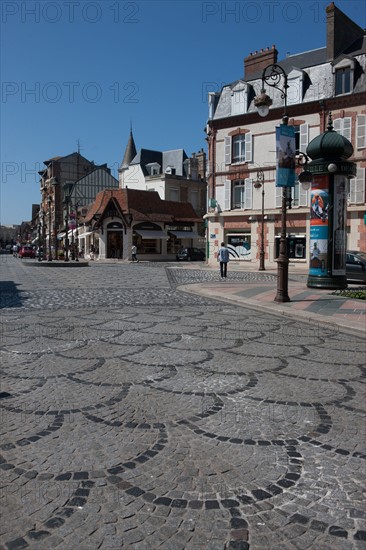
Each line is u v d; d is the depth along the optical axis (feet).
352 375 19.42
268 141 105.19
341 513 9.46
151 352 23.08
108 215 153.48
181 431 13.52
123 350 23.44
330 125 50.34
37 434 13.24
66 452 12.12
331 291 50.03
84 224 172.45
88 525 9.03
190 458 11.83
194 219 170.09
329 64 97.40
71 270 98.12
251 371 19.84
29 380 18.34
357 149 93.15
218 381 18.38
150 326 30.42
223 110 112.57
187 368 20.20
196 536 8.71
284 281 41.37
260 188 106.73
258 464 11.53
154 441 12.83
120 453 12.09
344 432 13.52
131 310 37.86
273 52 108.06
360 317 32.91
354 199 93.66
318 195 50.75
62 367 20.24
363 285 65.00
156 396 16.55
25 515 9.34
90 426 13.83
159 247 161.58
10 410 15.12
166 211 163.32
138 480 10.72
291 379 18.75
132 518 9.25
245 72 113.29
